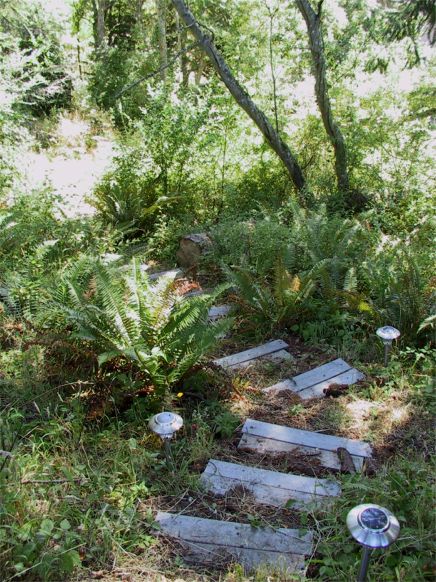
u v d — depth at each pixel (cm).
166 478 293
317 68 681
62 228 598
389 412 354
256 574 230
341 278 504
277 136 721
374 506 207
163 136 723
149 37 1465
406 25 750
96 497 265
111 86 1264
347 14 817
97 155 953
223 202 741
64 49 1251
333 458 315
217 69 677
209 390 372
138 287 382
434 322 412
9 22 1023
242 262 514
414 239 563
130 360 356
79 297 374
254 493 287
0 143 717
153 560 242
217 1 909
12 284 447
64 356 365
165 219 713
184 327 360
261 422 345
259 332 461
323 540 253
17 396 357
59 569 227
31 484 265
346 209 719
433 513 249
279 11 764
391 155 737
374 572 231
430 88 775
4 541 227
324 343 448
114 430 327
